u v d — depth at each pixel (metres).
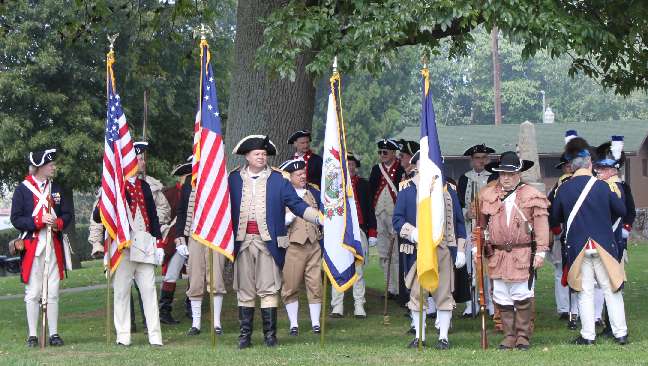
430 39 15.40
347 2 15.15
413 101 83.69
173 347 12.40
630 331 13.49
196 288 13.96
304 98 17.25
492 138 48.78
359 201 15.75
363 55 13.96
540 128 48.34
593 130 46.84
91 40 33.88
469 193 15.45
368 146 67.75
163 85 35.94
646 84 18.84
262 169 12.42
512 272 11.87
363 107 67.19
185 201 13.76
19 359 11.27
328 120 12.55
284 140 17.06
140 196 12.80
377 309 16.47
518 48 85.69
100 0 18.64
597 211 12.09
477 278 12.70
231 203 12.34
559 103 86.06
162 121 37.50
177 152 38.47
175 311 16.25
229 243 12.11
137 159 13.15
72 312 17.67
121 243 12.45
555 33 14.21
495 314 13.78
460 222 12.43
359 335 13.61
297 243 13.73
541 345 12.28
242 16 17.14
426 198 11.94
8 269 40.12
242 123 17.09
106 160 12.71
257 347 12.11
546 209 11.90
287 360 10.82
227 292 16.73
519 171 12.09
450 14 13.96
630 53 17.91
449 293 12.16
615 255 12.09
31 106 35.50
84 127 35.62
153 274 12.81
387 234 17.19
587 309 12.23
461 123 89.19
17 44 33.94
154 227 12.90
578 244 12.16
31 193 12.88
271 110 17.02
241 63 17.19
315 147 67.62
